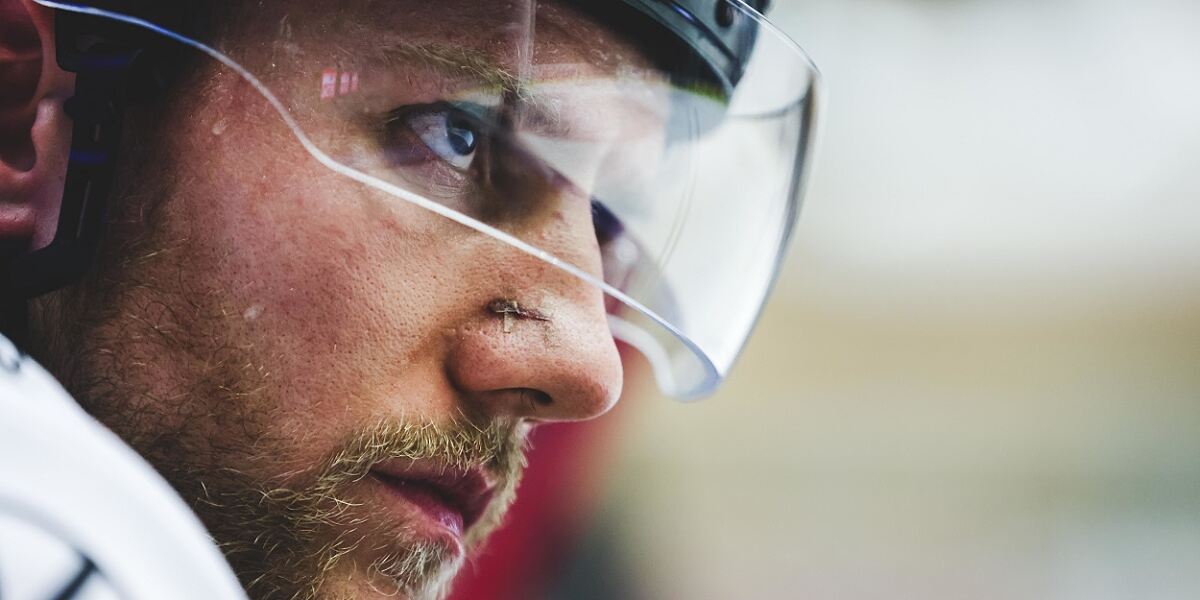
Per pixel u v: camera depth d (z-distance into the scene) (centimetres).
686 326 104
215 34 78
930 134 592
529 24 86
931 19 611
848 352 536
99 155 78
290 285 80
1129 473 513
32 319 80
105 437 38
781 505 480
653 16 92
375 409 82
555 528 319
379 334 82
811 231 562
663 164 100
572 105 89
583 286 91
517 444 90
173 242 79
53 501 33
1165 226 570
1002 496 503
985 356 546
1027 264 566
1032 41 612
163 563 35
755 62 106
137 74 78
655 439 404
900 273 559
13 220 78
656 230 101
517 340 86
